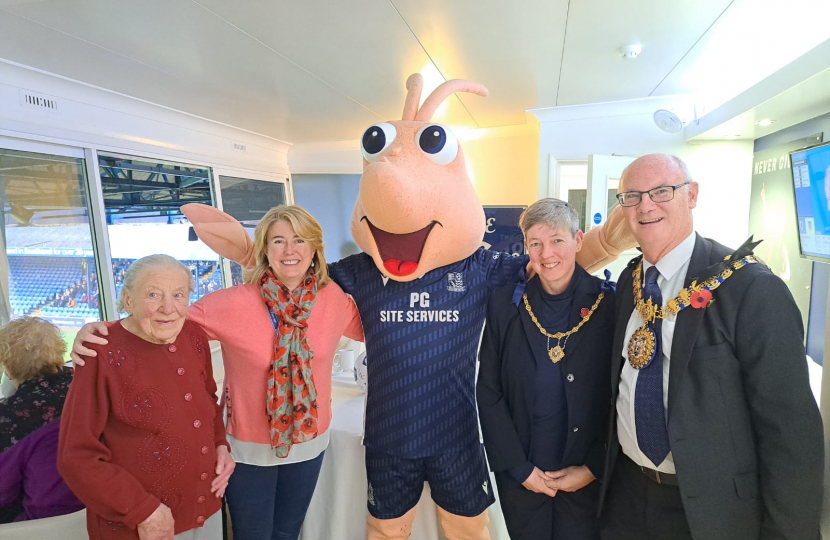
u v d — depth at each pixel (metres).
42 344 1.34
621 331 1.07
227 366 1.31
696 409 0.90
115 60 2.12
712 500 0.89
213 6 1.62
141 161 3.01
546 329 1.21
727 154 3.24
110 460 0.98
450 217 1.28
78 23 1.72
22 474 1.26
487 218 4.34
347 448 1.56
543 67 2.49
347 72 2.42
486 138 4.50
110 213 2.79
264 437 1.27
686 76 2.69
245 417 1.28
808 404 0.81
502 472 1.26
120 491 0.94
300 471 1.33
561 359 1.19
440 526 1.56
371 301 1.37
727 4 1.76
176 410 1.04
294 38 1.94
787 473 0.82
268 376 1.26
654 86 2.90
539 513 1.24
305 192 4.94
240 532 1.30
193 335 1.15
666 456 0.95
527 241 1.19
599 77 2.70
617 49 2.24
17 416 1.27
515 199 4.42
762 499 0.89
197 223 1.52
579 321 1.19
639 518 1.03
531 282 1.29
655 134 3.34
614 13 1.83
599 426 1.17
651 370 0.97
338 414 1.68
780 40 2.11
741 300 0.86
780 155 2.86
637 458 1.01
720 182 3.26
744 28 1.99
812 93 1.99
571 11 1.80
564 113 3.48
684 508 0.91
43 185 2.39
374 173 1.17
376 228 1.33
